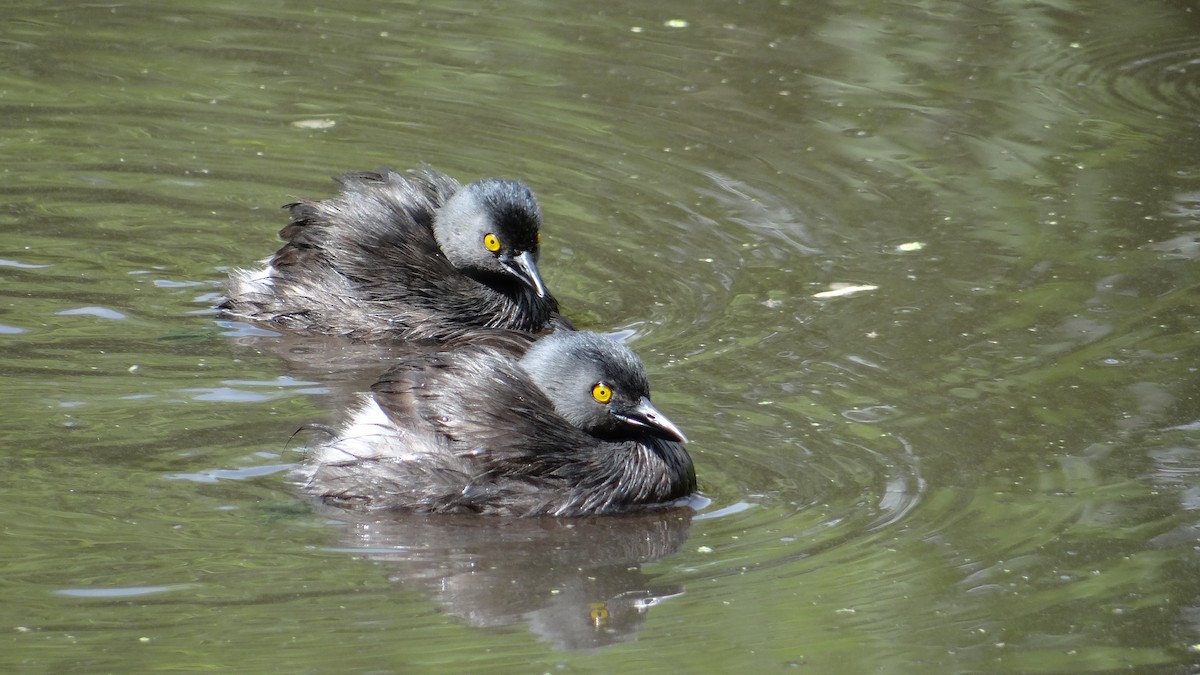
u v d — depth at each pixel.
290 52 22.41
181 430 12.77
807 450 12.87
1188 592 10.73
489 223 15.77
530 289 16.05
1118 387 13.94
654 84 21.58
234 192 18.23
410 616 10.27
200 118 20.17
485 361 12.69
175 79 21.30
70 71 21.34
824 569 11.05
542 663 9.76
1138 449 12.83
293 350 14.82
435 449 12.07
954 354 14.65
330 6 24.33
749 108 20.88
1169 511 11.81
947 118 20.59
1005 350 14.70
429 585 10.73
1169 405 13.59
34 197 17.69
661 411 13.48
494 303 15.89
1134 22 23.95
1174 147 19.72
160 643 9.77
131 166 18.70
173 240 16.94
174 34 22.88
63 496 11.59
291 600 10.41
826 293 16.03
